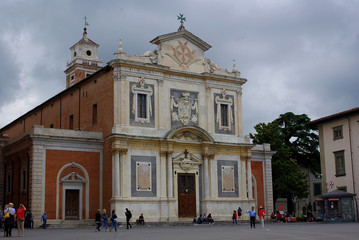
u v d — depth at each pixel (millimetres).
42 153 41156
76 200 42469
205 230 32969
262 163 54750
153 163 44031
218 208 46781
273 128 63281
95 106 47281
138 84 44281
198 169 46750
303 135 70562
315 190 74562
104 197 43375
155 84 45281
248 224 44469
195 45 48938
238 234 27641
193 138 46656
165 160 44500
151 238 24844
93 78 47562
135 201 42188
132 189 42438
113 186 41906
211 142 46781
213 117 48375
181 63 47469
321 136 58312
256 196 53281
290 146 70875
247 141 50250
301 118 71188
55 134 42125
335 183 55406
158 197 43688
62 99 54531
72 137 42531
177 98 46469
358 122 52812
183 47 47969
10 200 46375
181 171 45688
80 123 49500
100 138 44312
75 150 42875
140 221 41156
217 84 49250
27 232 33062
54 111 56562
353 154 53125
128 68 43844
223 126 48969
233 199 48000
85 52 70188
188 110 46812
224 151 48531
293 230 31562
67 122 52562
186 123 46406
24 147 43625
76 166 42688
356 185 52406
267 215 53438
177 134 45688
